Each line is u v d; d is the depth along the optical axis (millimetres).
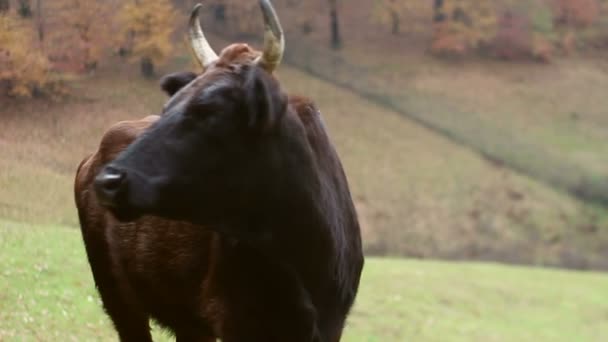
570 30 62031
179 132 6645
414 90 47812
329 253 7492
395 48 50188
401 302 26344
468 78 52781
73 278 13219
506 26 57438
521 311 30375
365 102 44281
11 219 13109
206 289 7676
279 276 7332
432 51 52031
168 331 8922
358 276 8367
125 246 8594
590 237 47812
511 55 57156
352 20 47562
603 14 63688
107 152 8953
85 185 9141
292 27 43594
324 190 7516
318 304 7562
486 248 43688
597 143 52844
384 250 40312
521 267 41781
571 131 53188
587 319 31266
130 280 8727
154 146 6594
